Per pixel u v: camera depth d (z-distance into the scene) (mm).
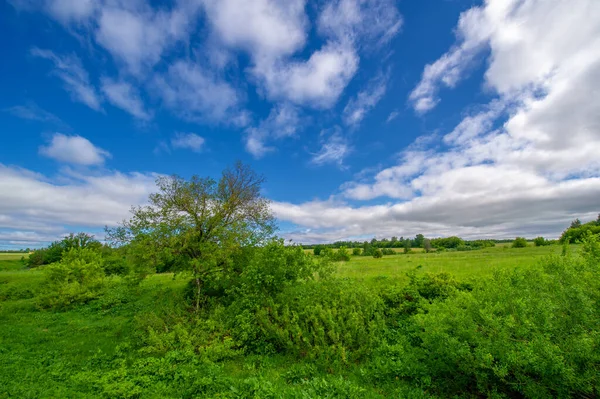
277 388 7789
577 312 6051
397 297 13492
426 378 7930
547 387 5844
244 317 11914
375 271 20812
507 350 6148
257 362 10531
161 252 14977
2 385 8062
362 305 11172
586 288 6496
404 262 29609
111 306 19234
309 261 13453
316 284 12641
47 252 43375
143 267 15242
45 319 17312
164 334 11805
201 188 16438
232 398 7133
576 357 5637
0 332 14531
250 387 7605
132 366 9789
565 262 7664
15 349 11883
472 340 6898
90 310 19016
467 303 7457
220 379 8344
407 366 8500
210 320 12531
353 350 9883
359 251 75500
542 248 40500
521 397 6691
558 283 6859
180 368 9125
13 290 24953
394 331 11672
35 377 8922
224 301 15367
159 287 21609
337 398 7148
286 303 11977
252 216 18078
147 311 15711
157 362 9594
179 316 13695
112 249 15570
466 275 15750
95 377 8812
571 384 5484
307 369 9367
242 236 16141
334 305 10734
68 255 23953
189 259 15938
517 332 6246
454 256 37500
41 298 20141
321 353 9547
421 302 12633
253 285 12727
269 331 11500
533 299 6566
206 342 11422
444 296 13047
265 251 13742
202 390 7848
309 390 7383
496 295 7785
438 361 7762
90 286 21203
